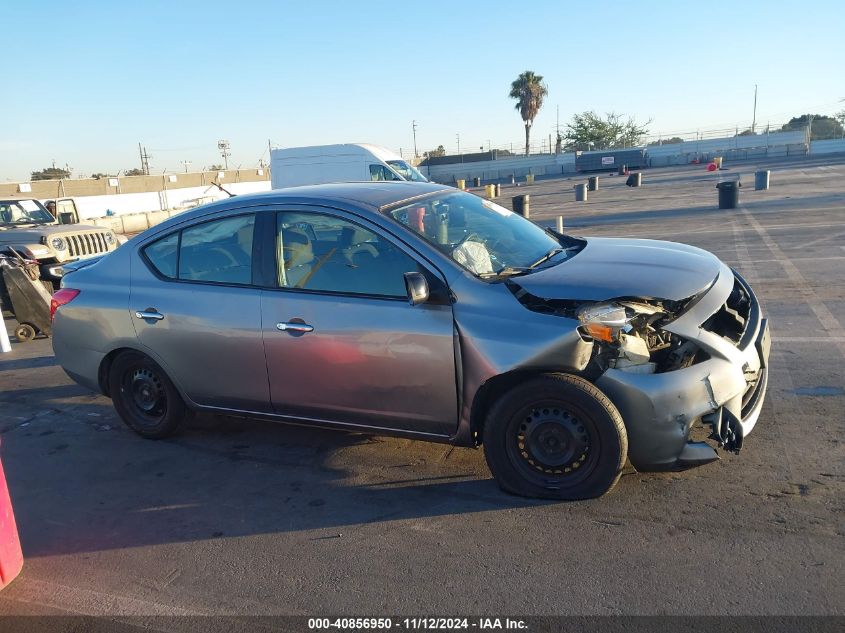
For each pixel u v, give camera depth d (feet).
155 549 12.34
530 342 11.95
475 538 11.86
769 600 9.73
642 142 233.55
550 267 13.52
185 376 15.76
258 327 14.39
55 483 15.29
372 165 74.49
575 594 10.20
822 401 16.67
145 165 224.74
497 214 16.28
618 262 13.48
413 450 15.55
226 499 14.01
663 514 12.10
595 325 11.55
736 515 11.91
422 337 12.80
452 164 214.28
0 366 25.96
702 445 11.98
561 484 12.57
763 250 39.47
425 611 10.10
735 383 12.12
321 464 15.25
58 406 20.39
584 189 90.74
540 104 250.57
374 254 13.51
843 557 10.57
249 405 15.17
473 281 12.77
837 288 28.68
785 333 22.81
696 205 70.18
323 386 13.98
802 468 13.38
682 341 12.61
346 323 13.46
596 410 11.89
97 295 16.65
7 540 11.46
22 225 40.93
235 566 11.62
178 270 15.79
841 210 55.47
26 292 29.40
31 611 10.78
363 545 11.94
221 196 160.45
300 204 14.48
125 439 17.52
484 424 12.93
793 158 172.86
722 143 200.03
